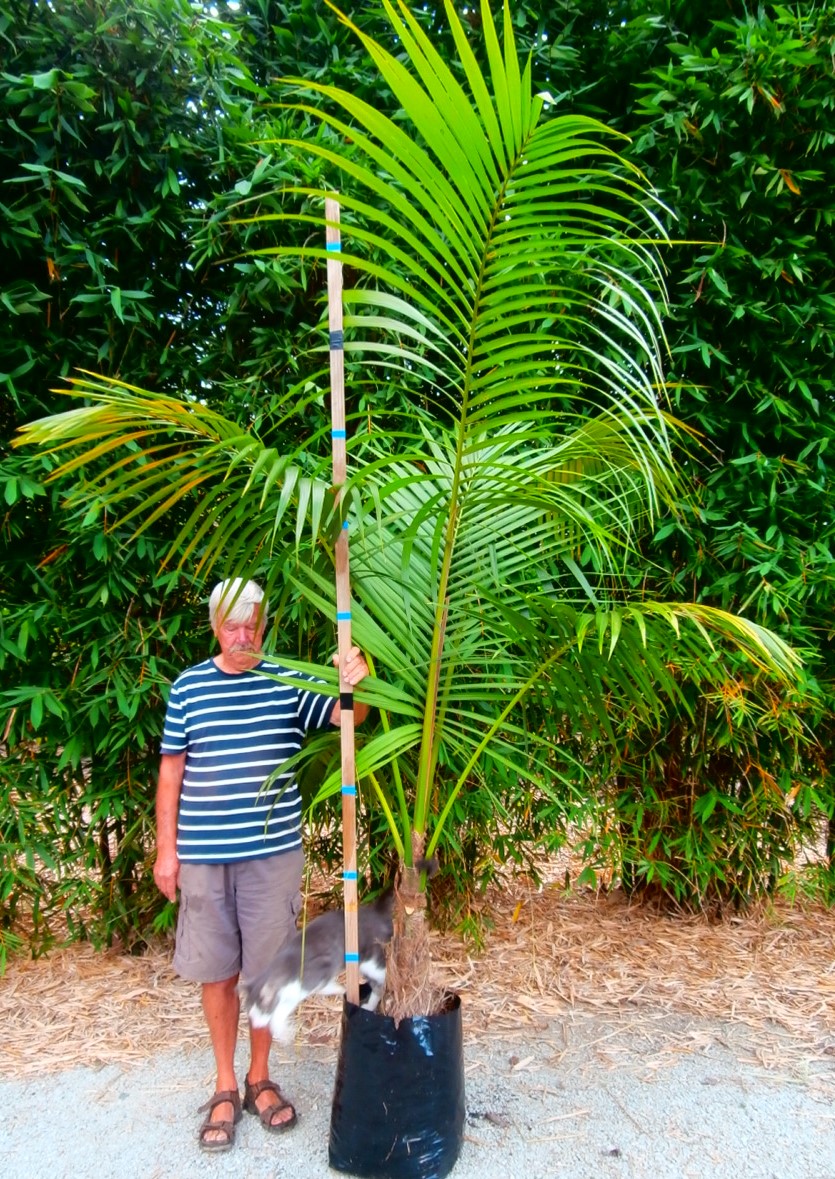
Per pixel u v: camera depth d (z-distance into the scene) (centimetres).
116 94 209
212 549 149
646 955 263
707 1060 204
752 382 236
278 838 172
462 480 142
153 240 223
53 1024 219
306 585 168
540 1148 168
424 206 111
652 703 158
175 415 130
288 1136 172
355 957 158
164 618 229
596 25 247
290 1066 200
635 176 230
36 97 200
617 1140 171
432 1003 160
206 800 169
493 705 225
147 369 225
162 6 203
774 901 302
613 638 121
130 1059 202
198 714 171
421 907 160
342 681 152
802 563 226
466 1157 165
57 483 205
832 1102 186
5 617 211
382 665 197
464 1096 165
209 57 216
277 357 223
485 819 244
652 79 238
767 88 209
